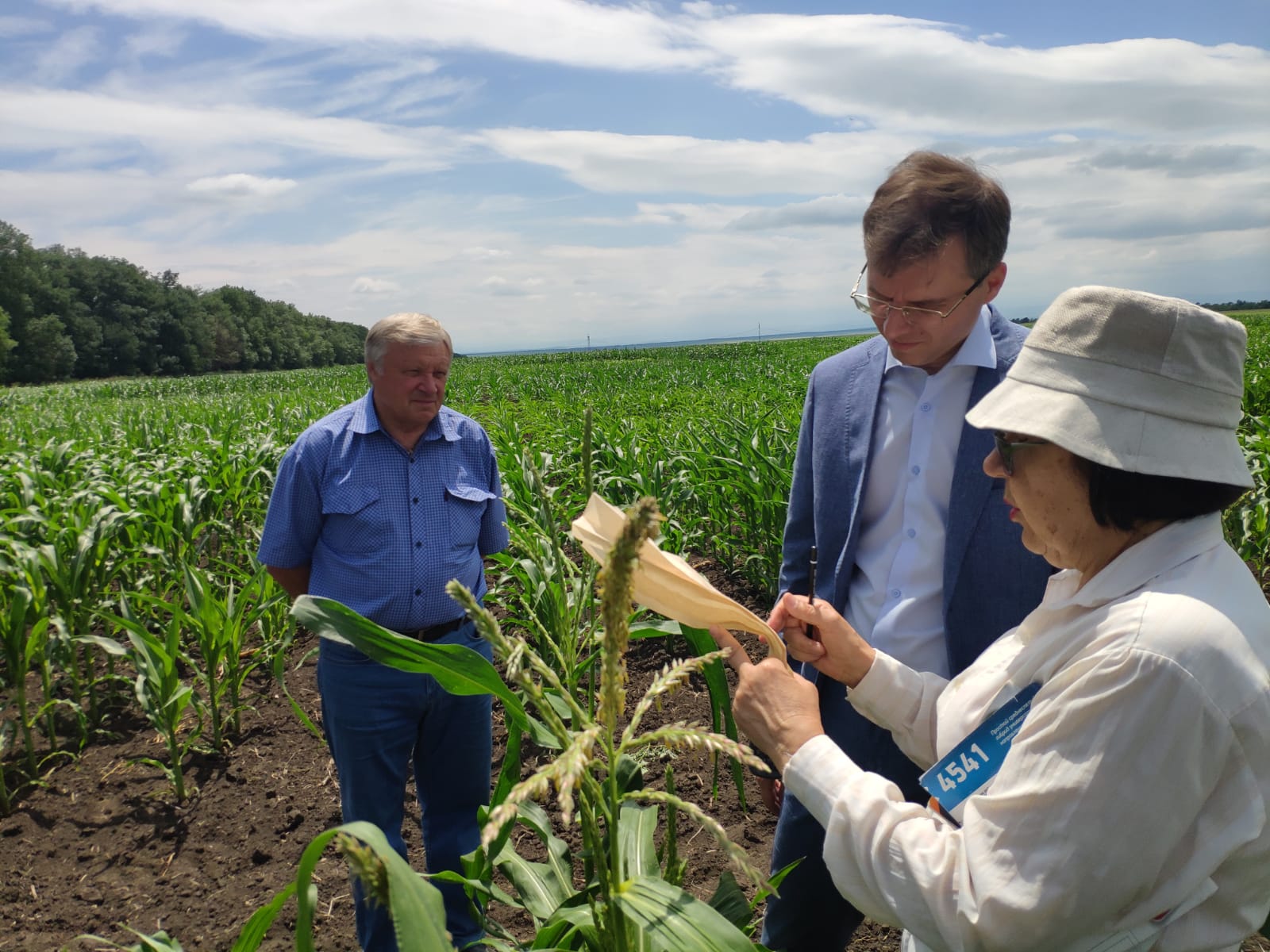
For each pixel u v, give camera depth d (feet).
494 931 6.58
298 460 9.93
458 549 10.25
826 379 8.09
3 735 14.07
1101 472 4.09
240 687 17.69
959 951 4.01
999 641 5.27
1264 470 23.15
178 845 12.73
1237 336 4.06
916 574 7.30
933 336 6.86
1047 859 3.72
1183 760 3.60
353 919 11.12
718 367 120.67
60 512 21.18
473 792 10.36
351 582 9.82
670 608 5.27
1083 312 4.23
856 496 7.62
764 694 5.12
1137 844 3.63
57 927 10.98
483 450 11.04
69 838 12.85
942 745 5.26
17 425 59.47
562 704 6.82
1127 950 3.82
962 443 6.97
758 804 13.09
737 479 22.86
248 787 14.25
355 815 9.75
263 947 10.59
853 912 7.87
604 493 28.35
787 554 8.64
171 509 21.66
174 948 6.15
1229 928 3.95
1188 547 4.09
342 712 9.61
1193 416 3.97
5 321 290.56
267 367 414.41
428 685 9.75
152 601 14.46
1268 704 3.66
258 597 18.51
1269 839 3.78
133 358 344.90
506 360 209.67
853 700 6.47
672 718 15.81
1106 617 4.04
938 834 4.28
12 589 16.52
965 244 6.45
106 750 15.51
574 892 7.13
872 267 6.82
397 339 9.57
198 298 406.82
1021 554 6.84
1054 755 3.80
